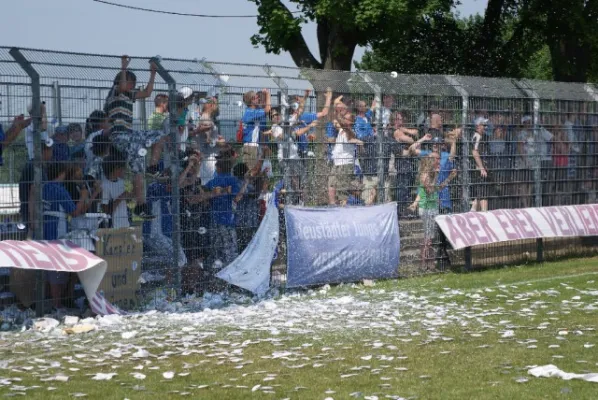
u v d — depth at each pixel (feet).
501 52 100.83
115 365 26.96
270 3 82.99
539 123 54.54
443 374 25.20
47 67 35.12
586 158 57.52
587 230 55.31
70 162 35.76
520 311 36.22
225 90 40.65
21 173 34.55
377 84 46.78
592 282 45.11
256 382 24.58
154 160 38.32
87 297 35.27
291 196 43.52
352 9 76.95
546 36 94.43
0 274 34.42
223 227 40.83
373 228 46.06
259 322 34.55
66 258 33.99
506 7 99.71
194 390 23.71
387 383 24.16
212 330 32.89
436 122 49.26
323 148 44.50
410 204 48.42
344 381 24.50
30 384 24.57
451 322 33.99
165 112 38.63
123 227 37.27
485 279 46.73
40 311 34.99
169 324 34.22
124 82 37.17
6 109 34.14
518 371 25.41
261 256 42.06
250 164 41.70
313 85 44.04
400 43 95.86
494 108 52.08
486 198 51.98
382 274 46.68
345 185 45.50
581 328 32.14
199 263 40.09
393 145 47.37
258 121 41.88
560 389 23.21
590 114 57.62
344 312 36.60
